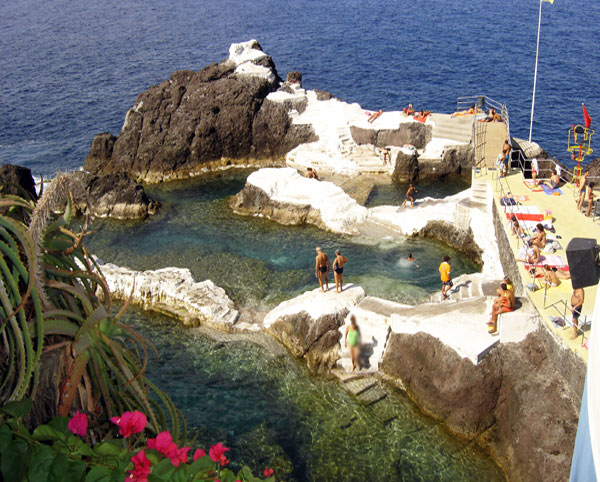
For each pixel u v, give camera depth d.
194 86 53.56
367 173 48.25
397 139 49.56
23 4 191.38
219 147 52.09
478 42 114.31
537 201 32.50
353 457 21.97
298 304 28.69
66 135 66.12
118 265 36.16
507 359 23.08
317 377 26.06
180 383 25.78
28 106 77.38
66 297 8.48
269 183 42.22
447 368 23.47
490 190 35.22
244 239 38.88
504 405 22.73
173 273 33.28
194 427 23.27
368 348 26.27
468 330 24.09
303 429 23.27
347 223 39.22
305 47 116.44
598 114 71.56
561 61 96.12
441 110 76.75
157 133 51.56
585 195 31.16
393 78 91.44
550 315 22.67
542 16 140.25
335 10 165.50
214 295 31.47
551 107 74.56
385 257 35.50
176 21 152.00
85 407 8.66
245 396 25.02
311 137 52.41
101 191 42.94
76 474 5.67
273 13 163.00
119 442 6.24
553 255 26.67
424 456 22.05
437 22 139.50
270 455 22.00
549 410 20.92
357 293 28.95
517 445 21.19
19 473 5.67
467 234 35.41
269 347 27.94
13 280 6.90
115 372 8.53
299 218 40.47
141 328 29.91
